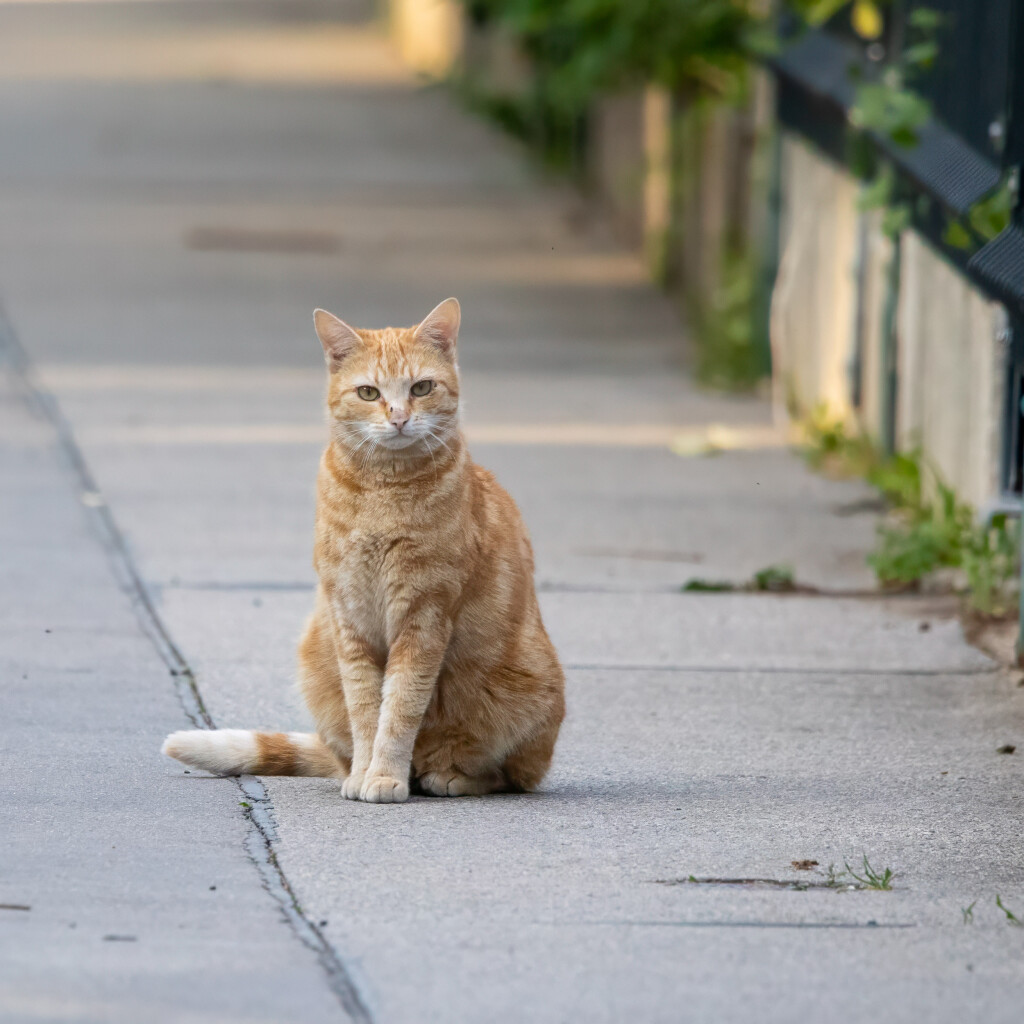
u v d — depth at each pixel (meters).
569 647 11.71
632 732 9.99
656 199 27.34
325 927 6.74
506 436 18.08
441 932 6.73
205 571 13.12
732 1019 6.03
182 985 6.13
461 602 8.61
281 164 35.41
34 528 14.10
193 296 24.61
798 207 19.50
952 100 14.15
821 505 15.78
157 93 44.62
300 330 22.78
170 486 15.59
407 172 35.12
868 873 7.53
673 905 7.12
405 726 8.55
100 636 11.41
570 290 26.22
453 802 8.64
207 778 8.82
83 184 32.81
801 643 11.91
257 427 17.97
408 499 8.36
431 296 25.22
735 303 21.45
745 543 14.52
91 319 23.03
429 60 51.16
